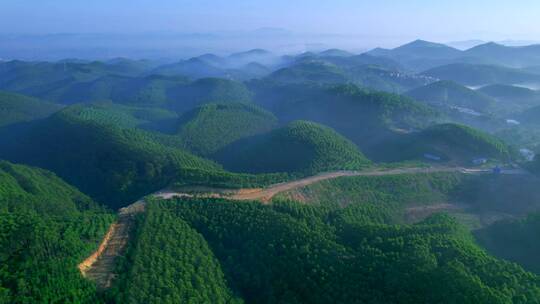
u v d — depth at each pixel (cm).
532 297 9425
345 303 10356
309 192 17688
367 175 19862
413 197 19025
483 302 9044
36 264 9712
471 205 19288
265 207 15138
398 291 10175
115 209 18275
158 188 18288
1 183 15838
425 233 12900
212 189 16875
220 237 13762
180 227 13688
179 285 10494
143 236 12544
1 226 10900
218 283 11450
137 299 9694
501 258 14138
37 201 15388
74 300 9219
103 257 11675
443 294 9581
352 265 11306
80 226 12175
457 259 10925
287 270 11831
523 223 14925
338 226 14375
